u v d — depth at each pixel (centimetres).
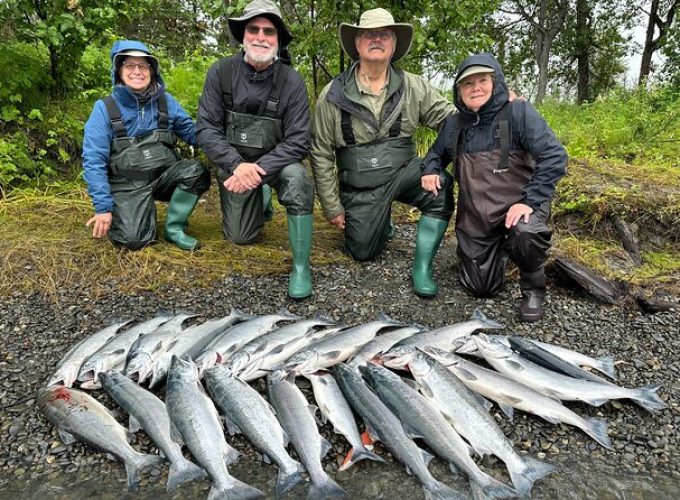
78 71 607
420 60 579
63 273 396
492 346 294
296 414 253
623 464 239
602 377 298
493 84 332
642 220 477
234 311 349
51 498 223
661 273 425
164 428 247
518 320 354
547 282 400
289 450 251
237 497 217
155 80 416
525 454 246
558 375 281
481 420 249
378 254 445
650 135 757
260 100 385
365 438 257
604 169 577
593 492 225
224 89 385
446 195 381
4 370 302
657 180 541
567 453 246
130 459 237
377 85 383
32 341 329
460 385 266
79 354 302
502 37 2097
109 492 227
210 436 239
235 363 286
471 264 372
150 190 428
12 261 403
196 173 427
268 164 377
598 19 2016
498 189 348
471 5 534
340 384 275
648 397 265
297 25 521
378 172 396
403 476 236
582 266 388
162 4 1168
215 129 389
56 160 570
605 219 486
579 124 884
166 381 276
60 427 253
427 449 251
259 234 476
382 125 387
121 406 264
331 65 595
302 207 373
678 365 307
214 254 433
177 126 439
